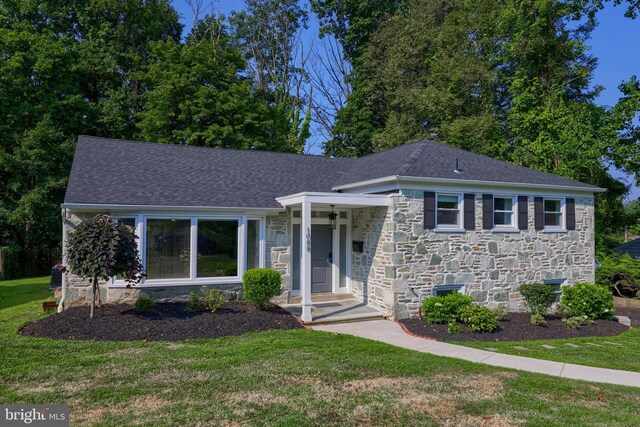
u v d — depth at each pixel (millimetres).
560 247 14102
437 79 26766
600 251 21516
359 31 34719
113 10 26328
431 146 14336
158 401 5434
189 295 11516
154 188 12188
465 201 12414
